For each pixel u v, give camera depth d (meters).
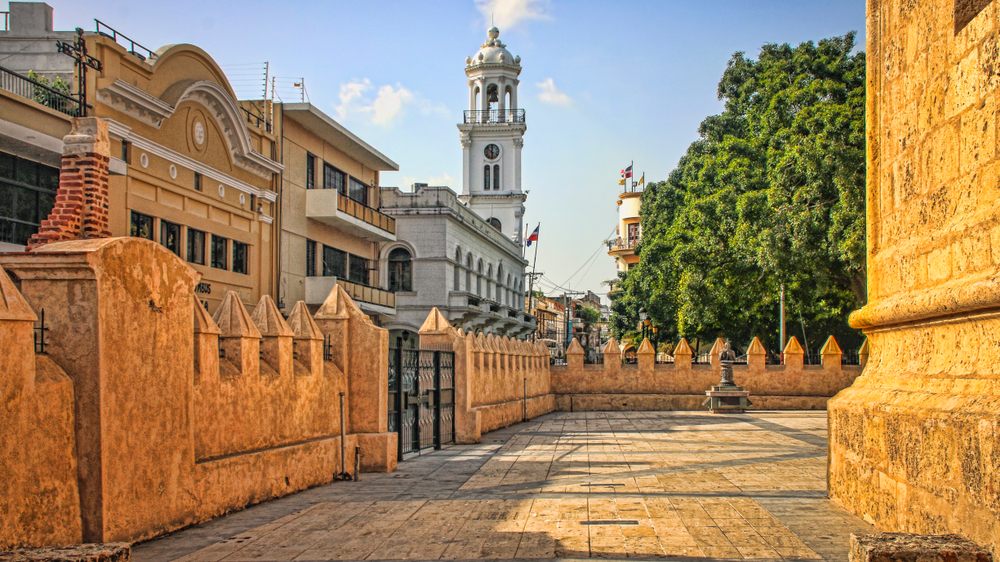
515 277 61.91
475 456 14.74
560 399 29.56
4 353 6.07
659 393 29.70
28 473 6.27
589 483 11.07
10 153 18.22
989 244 6.32
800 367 29.12
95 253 6.91
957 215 7.09
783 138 27.55
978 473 5.94
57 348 6.98
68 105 20.55
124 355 7.32
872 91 9.40
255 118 29.73
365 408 12.90
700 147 40.12
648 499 9.63
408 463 13.80
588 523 8.24
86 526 6.91
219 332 9.24
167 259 8.11
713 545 7.21
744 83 35.25
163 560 6.90
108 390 7.06
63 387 6.73
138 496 7.46
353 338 13.03
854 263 24.17
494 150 69.75
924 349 7.85
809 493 10.07
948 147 7.27
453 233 43.69
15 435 6.15
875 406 8.15
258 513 9.13
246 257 27.83
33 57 24.44
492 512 8.96
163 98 22.58
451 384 17.44
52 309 7.01
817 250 25.56
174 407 8.12
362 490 10.86
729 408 26.98
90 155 10.91
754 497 9.77
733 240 29.77
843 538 7.48
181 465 8.20
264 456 9.89
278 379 10.55
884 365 8.97
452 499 9.92
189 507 8.31
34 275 7.01
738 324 39.22
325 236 34.38
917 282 7.91
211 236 25.44
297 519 8.74
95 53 20.41
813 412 27.16
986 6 6.51
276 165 29.12
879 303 8.98
